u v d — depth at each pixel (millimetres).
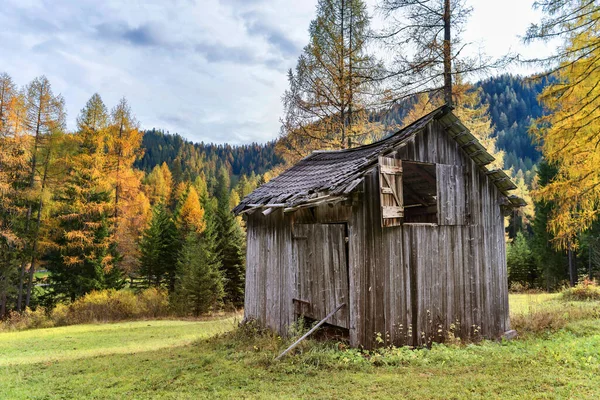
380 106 13539
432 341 8164
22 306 25828
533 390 4910
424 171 10211
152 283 35156
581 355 6430
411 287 8086
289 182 10148
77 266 26922
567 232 11391
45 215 26312
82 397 5777
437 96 12688
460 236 9141
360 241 7531
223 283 30531
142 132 30422
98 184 27016
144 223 34875
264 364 6902
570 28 10047
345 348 7434
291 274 9188
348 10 16438
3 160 22109
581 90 10648
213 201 49812
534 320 10516
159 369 7195
